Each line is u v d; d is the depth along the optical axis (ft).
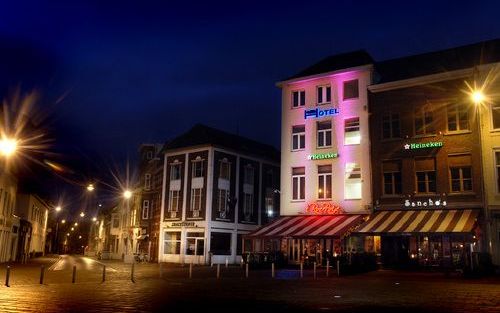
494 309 40.55
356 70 118.52
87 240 425.69
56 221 335.67
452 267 96.94
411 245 102.47
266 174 175.52
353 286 65.10
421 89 108.99
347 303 44.86
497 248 95.25
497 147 98.43
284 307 41.55
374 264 100.17
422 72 112.88
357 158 116.06
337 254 105.70
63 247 395.75
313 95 125.70
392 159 110.01
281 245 121.49
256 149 180.14
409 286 65.21
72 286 63.52
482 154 99.30
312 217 118.73
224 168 160.04
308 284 68.64
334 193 117.50
